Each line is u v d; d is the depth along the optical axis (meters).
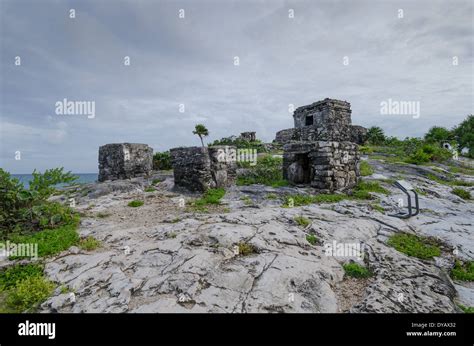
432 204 9.95
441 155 21.72
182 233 6.52
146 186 15.27
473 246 6.49
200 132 23.67
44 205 8.21
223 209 9.54
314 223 7.21
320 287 4.34
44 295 4.21
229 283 4.27
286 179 13.36
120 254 5.59
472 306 4.34
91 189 13.87
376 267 5.13
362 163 17.73
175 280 4.35
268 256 5.18
